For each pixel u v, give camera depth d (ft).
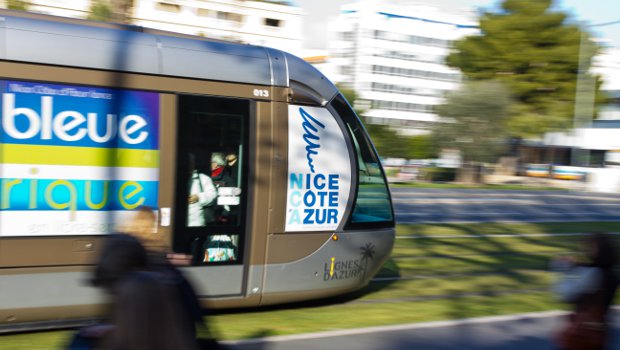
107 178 20.42
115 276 10.21
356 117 25.89
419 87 300.40
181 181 21.54
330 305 26.55
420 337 21.50
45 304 19.74
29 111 19.30
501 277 34.88
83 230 20.10
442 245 46.09
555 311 26.27
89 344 11.46
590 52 161.07
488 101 151.23
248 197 22.74
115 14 37.58
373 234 25.80
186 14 211.82
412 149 166.30
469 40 177.17
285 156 23.39
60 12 113.60
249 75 22.97
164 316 9.96
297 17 237.04
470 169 161.07
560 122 165.68
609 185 155.33
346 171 24.97
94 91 20.25
